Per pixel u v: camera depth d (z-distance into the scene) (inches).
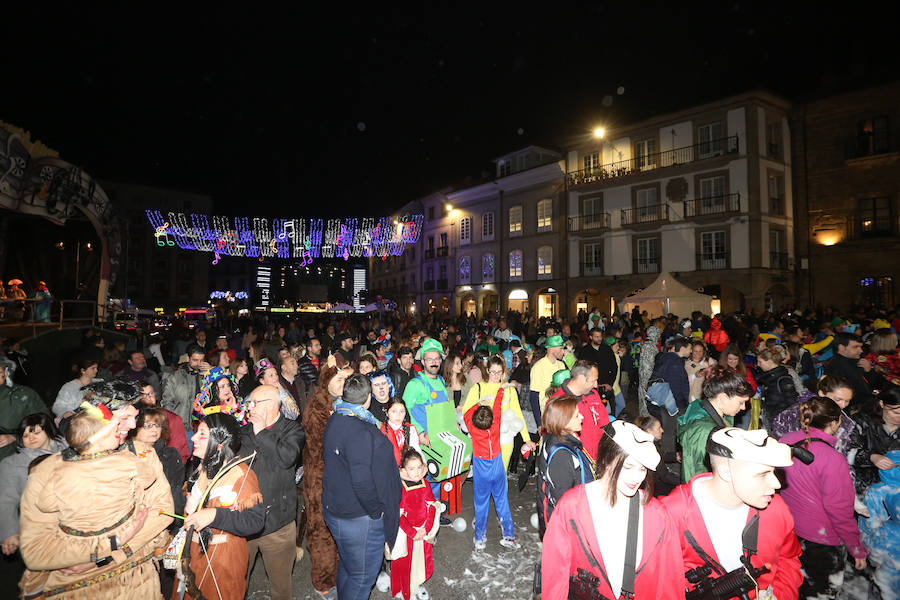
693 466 137.0
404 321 810.2
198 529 109.9
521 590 161.8
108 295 619.2
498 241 1455.5
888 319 556.7
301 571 174.2
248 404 136.6
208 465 117.1
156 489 108.3
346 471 128.3
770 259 958.4
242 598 122.6
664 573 83.0
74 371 211.3
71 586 95.3
